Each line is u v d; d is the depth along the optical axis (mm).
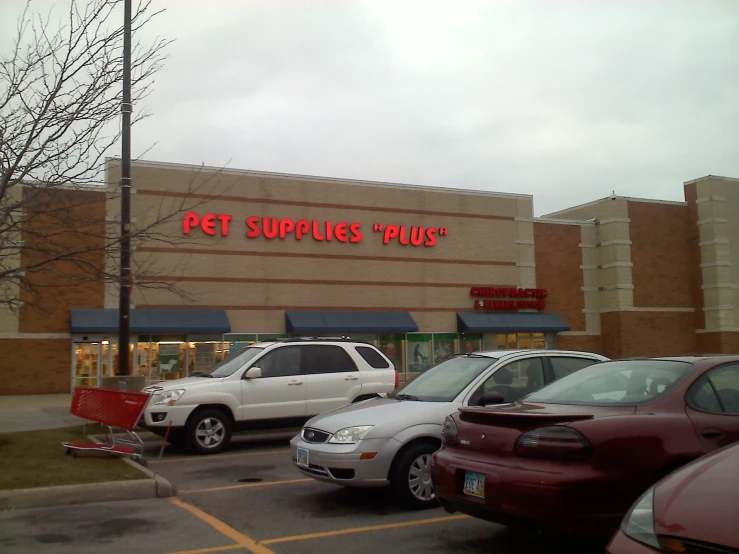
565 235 36500
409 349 32094
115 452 10227
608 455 5133
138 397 10359
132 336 27250
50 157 10820
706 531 3201
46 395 25625
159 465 11023
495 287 34188
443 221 33438
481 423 5918
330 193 31125
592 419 5340
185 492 8836
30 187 11539
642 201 37562
